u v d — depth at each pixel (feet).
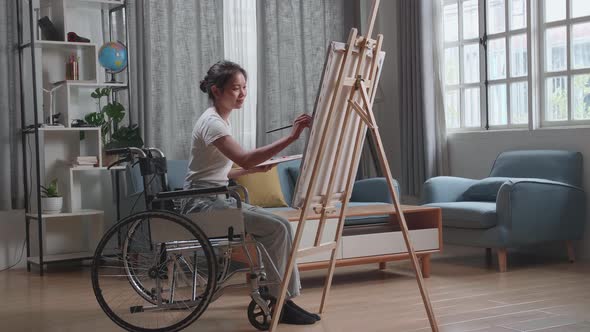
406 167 19.98
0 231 16.71
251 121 19.65
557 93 16.96
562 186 15.33
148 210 9.46
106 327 10.44
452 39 19.65
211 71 10.45
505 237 14.52
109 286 13.99
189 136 18.30
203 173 10.26
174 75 18.15
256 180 16.70
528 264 15.55
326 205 9.37
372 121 8.87
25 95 16.81
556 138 16.61
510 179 14.90
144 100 17.63
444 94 19.57
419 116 19.44
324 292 10.85
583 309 10.87
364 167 21.29
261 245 9.74
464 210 14.98
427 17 19.30
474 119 19.15
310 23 20.38
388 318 10.53
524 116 17.76
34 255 17.04
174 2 18.11
